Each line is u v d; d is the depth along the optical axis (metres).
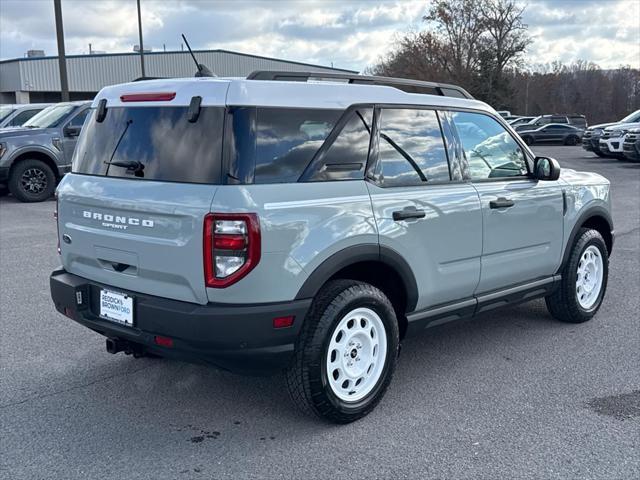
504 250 4.79
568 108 83.69
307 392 3.65
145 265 3.60
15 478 3.29
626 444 3.62
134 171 3.72
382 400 4.20
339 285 3.74
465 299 4.61
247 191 3.35
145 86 3.82
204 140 3.46
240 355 3.42
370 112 3.99
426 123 4.34
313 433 3.76
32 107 16.19
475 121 4.72
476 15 59.03
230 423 3.89
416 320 4.25
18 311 6.01
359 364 3.90
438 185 4.32
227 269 3.31
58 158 13.54
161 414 4.01
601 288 5.88
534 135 39.12
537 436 3.71
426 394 4.29
